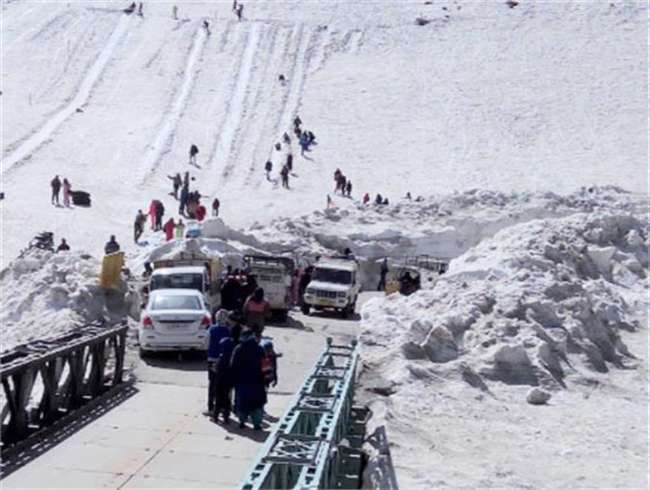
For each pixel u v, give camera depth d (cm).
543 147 7488
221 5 10419
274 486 1203
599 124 7831
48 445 1709
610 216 4338
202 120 7850
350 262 4078
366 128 7788
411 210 5516
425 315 2747
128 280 3350
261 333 2656
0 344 2756
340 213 5466
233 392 2064
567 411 2209
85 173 6569
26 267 3319
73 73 8731
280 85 8581
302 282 4041
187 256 3762
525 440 1975
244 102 8225
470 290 2861
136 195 6231
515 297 2759
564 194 5959
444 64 9031
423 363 2383
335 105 8188
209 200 6309
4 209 5466
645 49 9200
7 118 7594
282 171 6725
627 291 3703
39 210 5531
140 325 2606
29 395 1734
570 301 2812
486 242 3853
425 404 2130
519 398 2281
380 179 6894
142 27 9831
